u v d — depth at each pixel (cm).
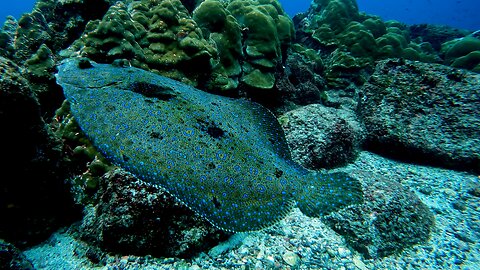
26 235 37
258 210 28
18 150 33
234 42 72
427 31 186
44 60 51
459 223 50
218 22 71
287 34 96
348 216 46
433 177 63
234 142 29
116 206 36
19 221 36
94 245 37
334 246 43
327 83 113
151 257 37
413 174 65
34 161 35
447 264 42
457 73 75
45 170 36
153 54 58
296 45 116
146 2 66
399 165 69
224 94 66
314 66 112
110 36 52
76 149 44
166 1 62
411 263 42
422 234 46
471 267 42
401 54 124
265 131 33
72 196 41
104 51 52
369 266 41
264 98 79
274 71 80
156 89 31
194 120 29
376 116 77
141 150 26
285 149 33
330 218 47
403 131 71
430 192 58
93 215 41
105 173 42
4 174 33
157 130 28
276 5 110
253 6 87
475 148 64
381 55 120
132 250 36
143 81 31
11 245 31
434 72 77
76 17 67
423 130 70
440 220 51
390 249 43
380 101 79
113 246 36
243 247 41
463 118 68
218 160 28
